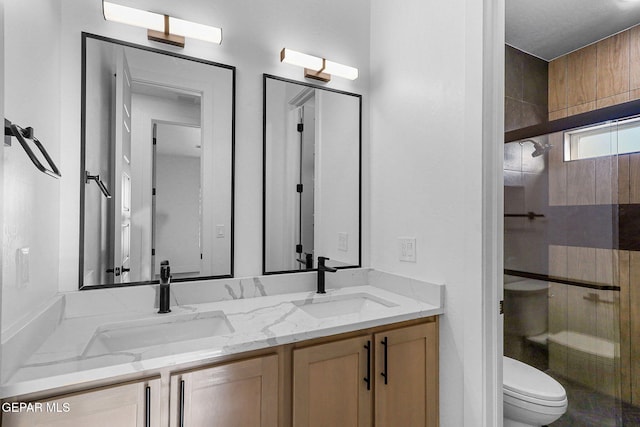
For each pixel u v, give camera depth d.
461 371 1.38
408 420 1.38
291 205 1.71
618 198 2.03
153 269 1.41
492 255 1.33
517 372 1.73
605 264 2.06
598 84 2.36
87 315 1.25
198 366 0.99
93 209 1.29
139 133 1.39
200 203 1.50
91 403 0.85
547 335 2.31
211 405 1.00
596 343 2.10
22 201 0.88
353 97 1.89
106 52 1.33
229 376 1.03
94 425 0.85
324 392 1.19
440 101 1.49
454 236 1.42
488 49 1.32
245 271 1.60
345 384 1.23
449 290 1.44
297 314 1.32
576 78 2.47
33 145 0.96
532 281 2.27
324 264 1.68
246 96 1.61
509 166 2.29
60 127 1.23
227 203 1.55
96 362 0.88
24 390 0.77
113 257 1.33
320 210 1.79
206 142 1.52
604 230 2.06
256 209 1.63
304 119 1.75
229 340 1.05
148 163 1.41
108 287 1.32
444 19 1.48
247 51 1.61
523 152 2.27
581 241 2.14
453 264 1.42
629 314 2.01
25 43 0.91
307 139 1.76
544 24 2.19
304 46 1.75
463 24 1.40
